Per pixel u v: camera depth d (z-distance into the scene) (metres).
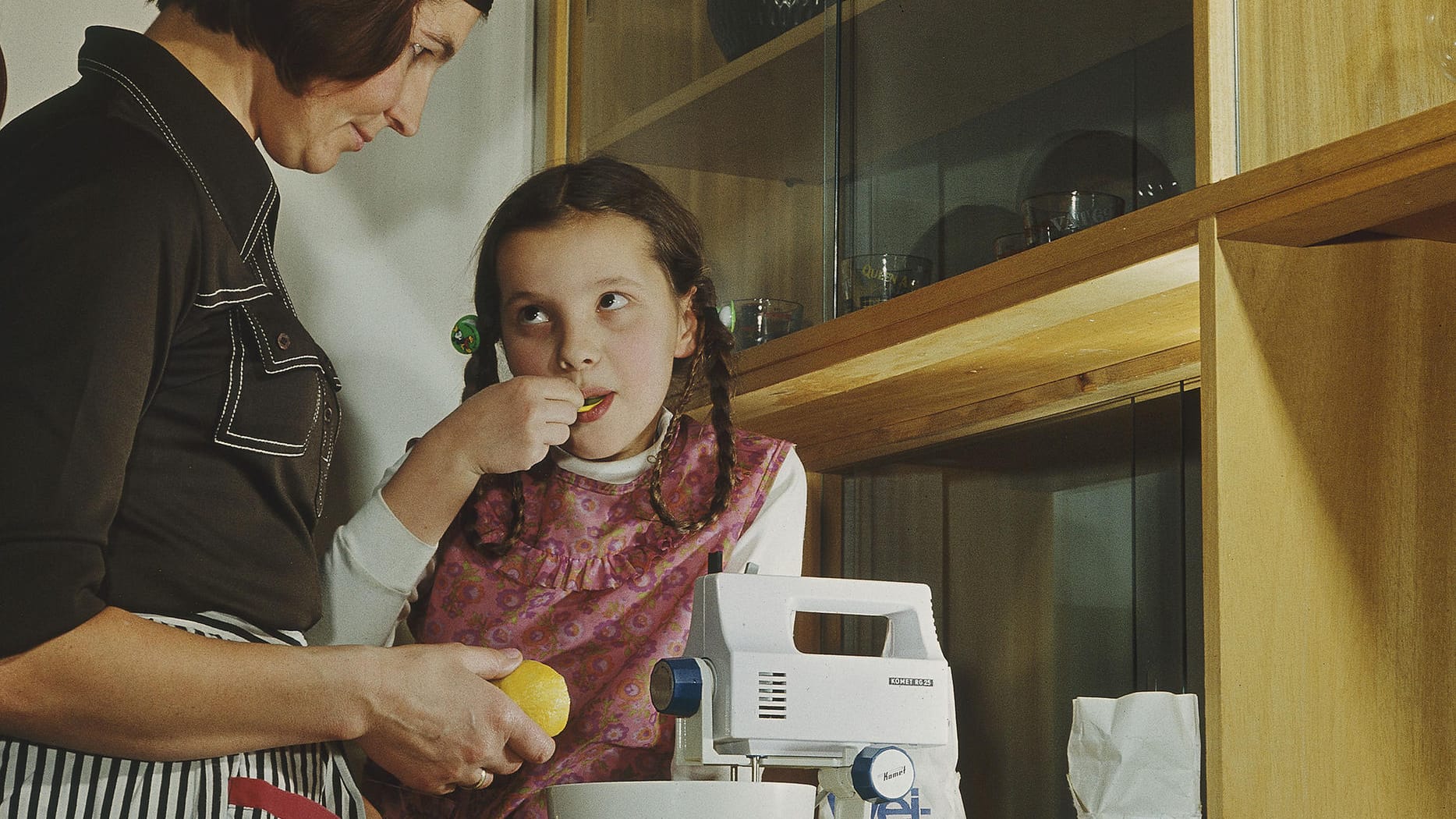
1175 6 1.14
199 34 0.94
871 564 1.81
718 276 1.68
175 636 0.81
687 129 1.76
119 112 0.86
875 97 1.49
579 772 1.21
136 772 0.83
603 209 1.29
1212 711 1.01
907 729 0.95
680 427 1.39
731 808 0.86
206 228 0.86
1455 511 1.10
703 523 1.29
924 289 1.34
